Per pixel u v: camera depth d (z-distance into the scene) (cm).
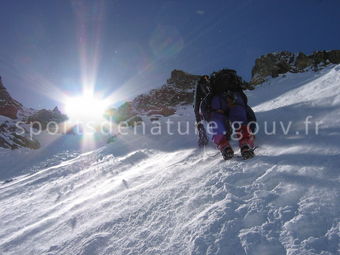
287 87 1182
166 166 392
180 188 263
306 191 191
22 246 274
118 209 273
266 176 228
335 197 175
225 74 362
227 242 169
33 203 449
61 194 473
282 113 398
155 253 187
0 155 1283
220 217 190
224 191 225
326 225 157
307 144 267
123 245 209
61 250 236
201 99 391
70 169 709
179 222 210
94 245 220
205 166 307
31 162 1190
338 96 364
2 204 498
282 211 178
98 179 516
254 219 180
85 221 279
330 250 143
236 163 281
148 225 223
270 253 152
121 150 811
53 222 308
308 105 383
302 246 149
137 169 474
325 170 207
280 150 280
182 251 177
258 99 1122
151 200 261
